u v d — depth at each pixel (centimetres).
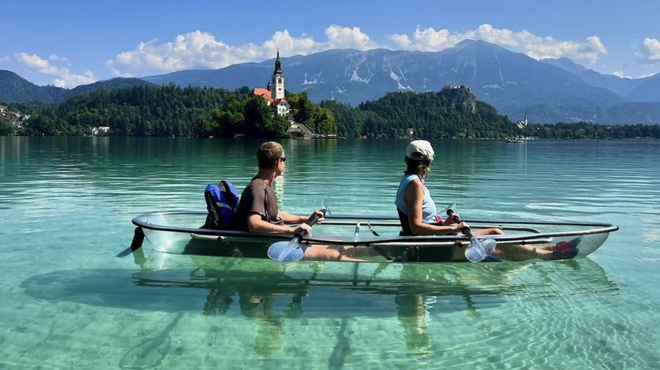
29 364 296
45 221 727
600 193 1134
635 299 413
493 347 325
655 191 1173
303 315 379
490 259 501
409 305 400
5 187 1145
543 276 477
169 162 2188
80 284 443
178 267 497
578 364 303
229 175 1527
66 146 4353
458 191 1164
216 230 489
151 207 866
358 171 1762
